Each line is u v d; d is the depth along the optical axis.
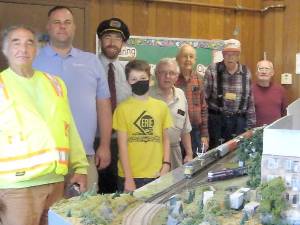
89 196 1.78
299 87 5.52
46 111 2.36
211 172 2.22
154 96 3.70
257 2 5.64
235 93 4.51
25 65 2.35
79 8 4.46
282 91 5.02
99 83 3.24
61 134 2.36
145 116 3.17
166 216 1.65
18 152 2.25
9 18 4.16
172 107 3.71
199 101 4.26
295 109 2.22
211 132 4.60
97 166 3.28
